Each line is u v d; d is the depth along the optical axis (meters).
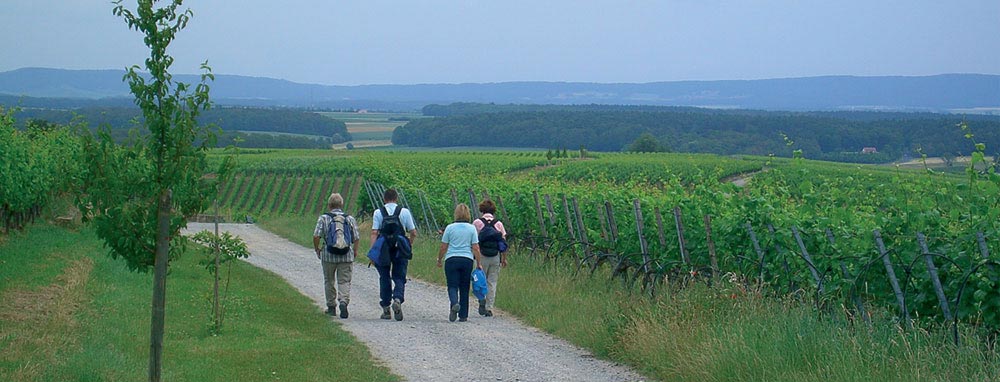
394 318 13.65
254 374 9.17
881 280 9.66
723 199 14.23
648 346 9.80
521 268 18.56
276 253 26.77
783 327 8.95
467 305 13.52
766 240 11.96
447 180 35.38
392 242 13.48
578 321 12.09
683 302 10.58
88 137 7.40
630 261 15.38
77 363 8.67
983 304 8.59
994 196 9.80
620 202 18.53
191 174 7.56
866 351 7.97
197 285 16.53
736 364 8.46
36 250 18.69
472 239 13.52
